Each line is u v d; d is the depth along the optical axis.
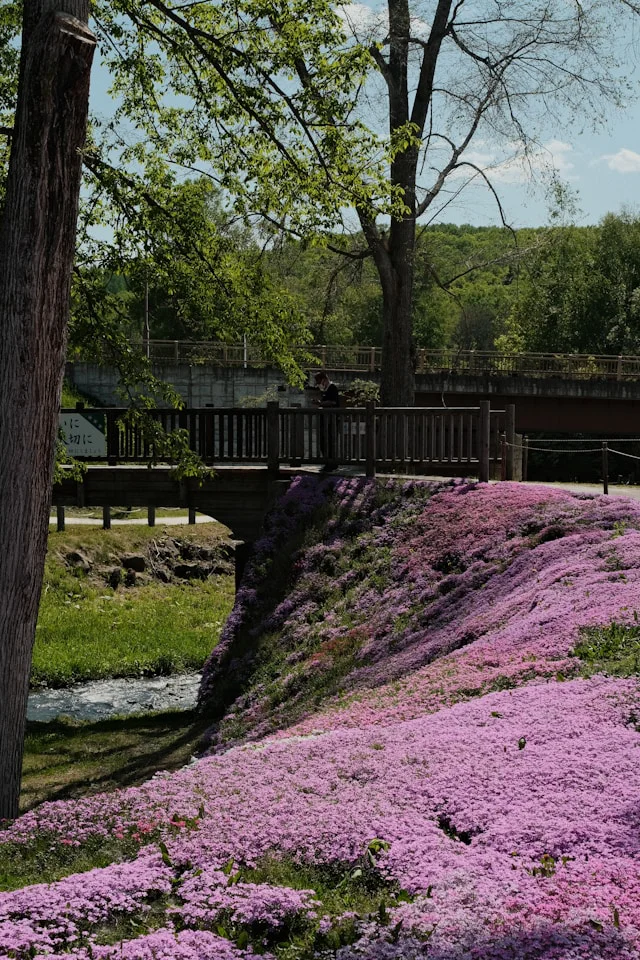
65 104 9.73
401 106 26.73
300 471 20.92
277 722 14.09
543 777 6.97
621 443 55.25
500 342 80.81
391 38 25.78
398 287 27.44
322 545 18.69
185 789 8.11
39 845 7.50
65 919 5.55
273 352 18.12
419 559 16.98
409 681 11.62
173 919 5.73
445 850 6.22
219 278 17.22
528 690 9.25
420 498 18.83
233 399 44.69
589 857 5.86
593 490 20.27
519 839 6.15
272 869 6.31
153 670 24.25
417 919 5.28
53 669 23.41
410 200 26.92
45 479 10.28
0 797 10.30
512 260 29.05
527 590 13.78
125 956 5.08
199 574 33.62
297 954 5.27
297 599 17.78
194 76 15.52
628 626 10.46
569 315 76.88
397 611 15.76
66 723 18.22
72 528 33.22
